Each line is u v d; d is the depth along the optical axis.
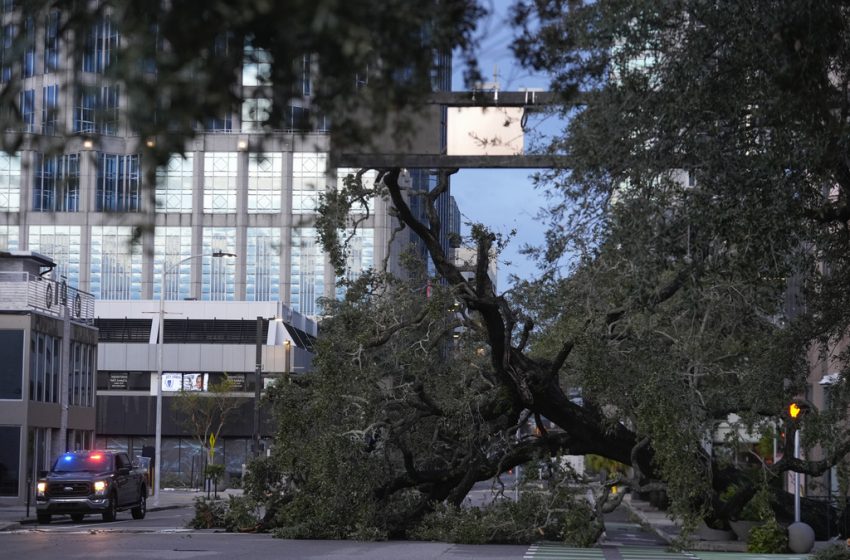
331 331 30.08
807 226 15.94
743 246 14.06
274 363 79.50
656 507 57.41
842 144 12.86
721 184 13.63
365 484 28.94
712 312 24.22
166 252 110.00
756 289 16.05
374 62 6.85
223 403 79.88
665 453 26.64
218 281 109.94
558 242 14.44
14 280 54.53
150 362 85.94
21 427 52.06
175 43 6.00
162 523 39.28
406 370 29.97
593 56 13.24
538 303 28.12
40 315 54.25
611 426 29.48
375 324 29.73
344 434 28.48
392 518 30.22
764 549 28.23
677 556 25.78
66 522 41.06
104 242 107.81
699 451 28.94
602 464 57.12
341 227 28.88
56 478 39.41
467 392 29.83
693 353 25.88
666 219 14.08
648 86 13.41
